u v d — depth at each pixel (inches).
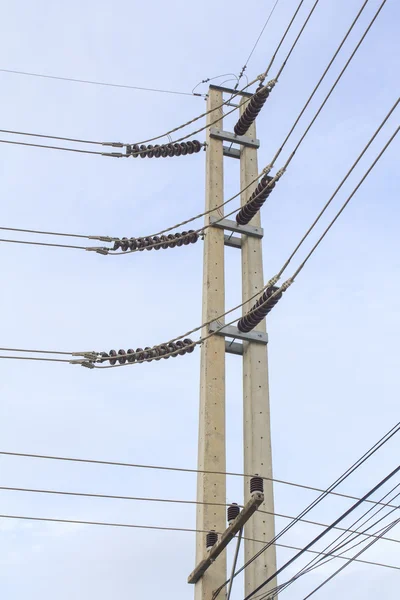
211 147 929.5
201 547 713.0
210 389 775.7
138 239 865.5
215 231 869.2
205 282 837.2
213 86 978.7
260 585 686.5
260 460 750.5
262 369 796.0
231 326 805.2
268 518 727.7
